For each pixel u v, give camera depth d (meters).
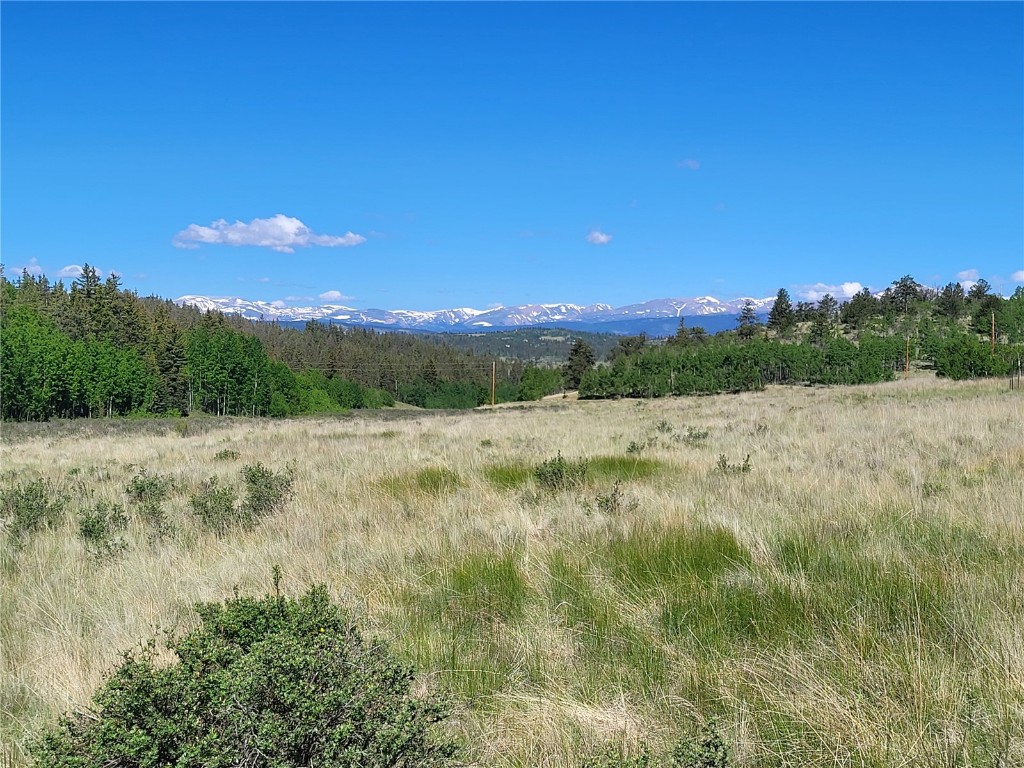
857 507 7.14
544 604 4.94
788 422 19.89
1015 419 15.84
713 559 5.75
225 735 2.43
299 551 6.59
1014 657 3.47
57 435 37.06
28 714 3.61
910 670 3.49
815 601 4.64
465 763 2.91
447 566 5.88
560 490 9.68
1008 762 2.84
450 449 16.39
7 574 6.58
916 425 16.08
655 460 12.58
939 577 4.82
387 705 2.67
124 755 2.39
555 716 3.36
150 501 10.01
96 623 4.86
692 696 3.57
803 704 3.30
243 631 3.16
